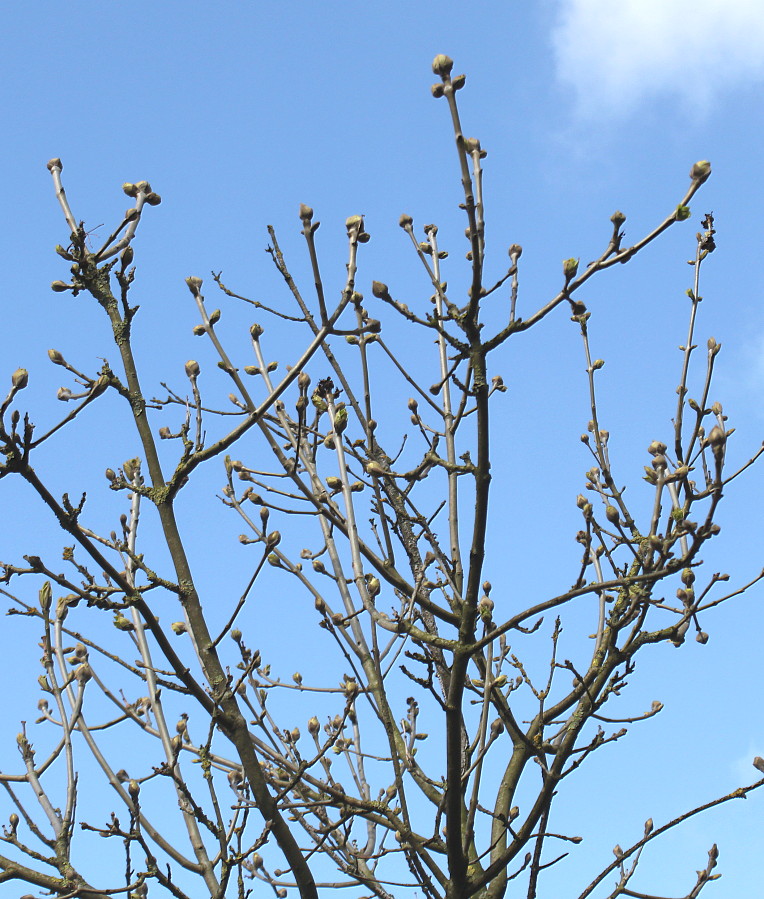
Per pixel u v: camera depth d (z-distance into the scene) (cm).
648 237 400
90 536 514
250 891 431
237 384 565
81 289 557
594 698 498
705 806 498
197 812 439
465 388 478
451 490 580
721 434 387
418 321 425
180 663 466
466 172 405
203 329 572
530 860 488
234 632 505
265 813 459
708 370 494
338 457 489
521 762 609
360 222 474
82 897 432
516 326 425
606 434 559
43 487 421
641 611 485
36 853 442
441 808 473
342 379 586
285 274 595
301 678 607
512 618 436
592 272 409
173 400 546
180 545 515
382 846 548
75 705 465
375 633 485
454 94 401
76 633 497
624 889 526
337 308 472
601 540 520
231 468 571
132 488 524
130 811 433
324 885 536
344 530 526
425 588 549
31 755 474
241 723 475
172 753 459
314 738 579
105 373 513
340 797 506
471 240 410
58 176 570
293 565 564
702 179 386
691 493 438
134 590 458
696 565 423
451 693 449
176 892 435
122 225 550
